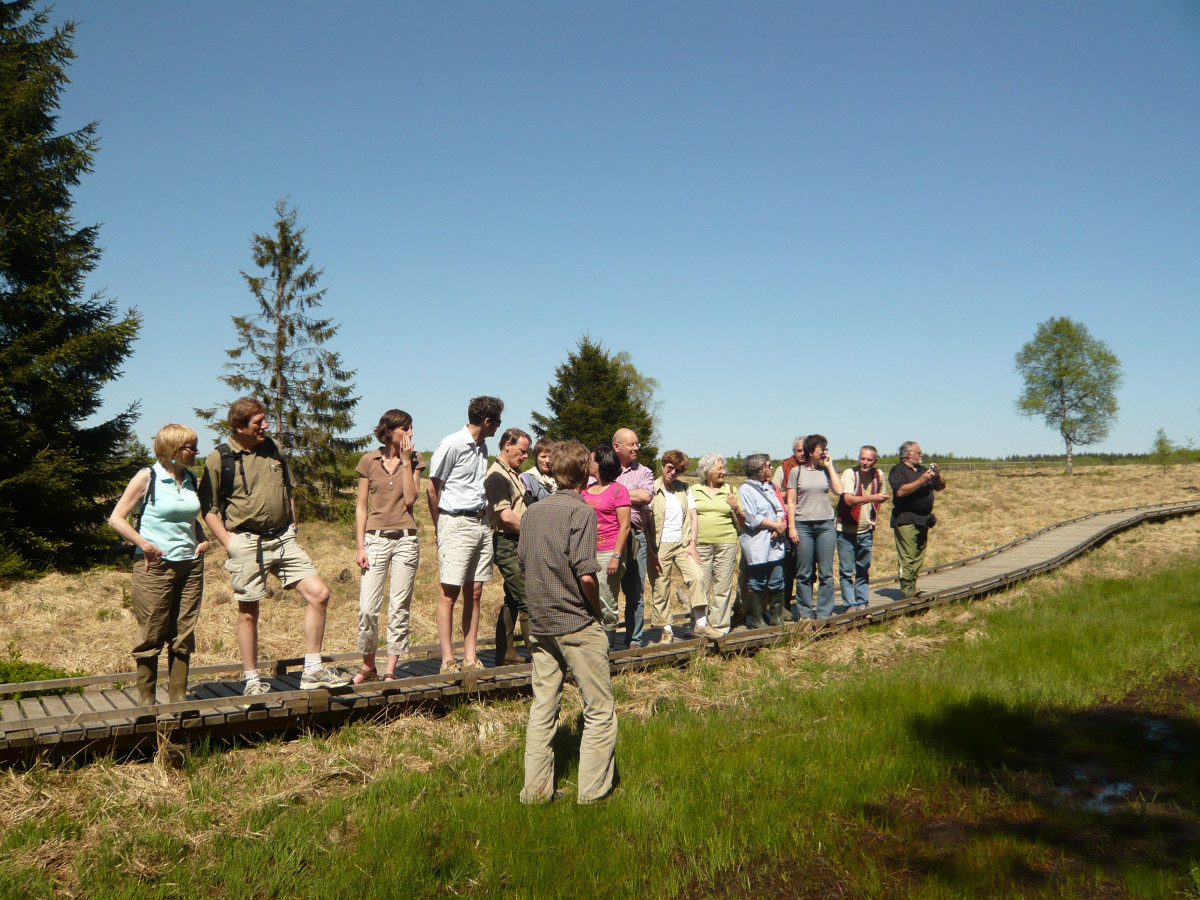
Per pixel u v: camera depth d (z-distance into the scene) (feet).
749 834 13.82
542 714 15.25
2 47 56.54
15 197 54.44
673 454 26.91
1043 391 206.49
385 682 18.89
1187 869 12.44
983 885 11.98
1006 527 85.20
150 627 16.80
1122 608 35.55
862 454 35.40
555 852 13.07
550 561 15.01
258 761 16.74
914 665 25.85
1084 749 18.04
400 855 12.67
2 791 14.38
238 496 17.49
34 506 50.93
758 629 27.40
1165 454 209.15
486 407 20.56
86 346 53.42
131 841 13.07
